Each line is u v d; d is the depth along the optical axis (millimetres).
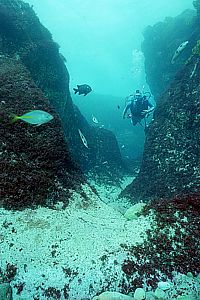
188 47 16812
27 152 6055
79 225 4953
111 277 4020
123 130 26562
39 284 3855
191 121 9914
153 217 5051
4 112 6789
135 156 21281
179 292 3865
